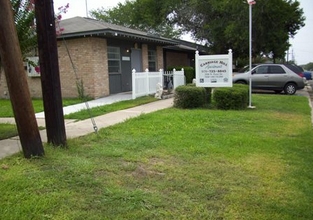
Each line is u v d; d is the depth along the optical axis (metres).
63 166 4.83
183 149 5.79
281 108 11.30
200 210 3.50
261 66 18.22
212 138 6.61
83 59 14.82
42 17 5.55
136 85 14.18
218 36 28.50
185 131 7.29
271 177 4.44
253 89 18.62
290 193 3.92
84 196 3.83
